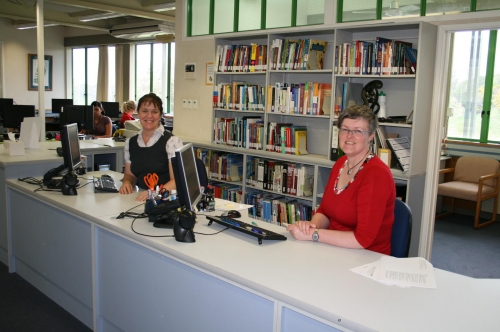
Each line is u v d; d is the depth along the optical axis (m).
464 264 4.09
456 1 3.41
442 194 5.40
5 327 2.68
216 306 1.83
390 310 1.43
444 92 3.54
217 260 1.81
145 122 2.93
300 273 1.71
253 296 1.68
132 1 8.02
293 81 4.47
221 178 4.78
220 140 4.81
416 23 3.29
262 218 4.43
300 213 4.13
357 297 1.51
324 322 1.44
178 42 5.55
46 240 2.95
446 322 1.37
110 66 12.13
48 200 2.80
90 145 4.78
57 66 13.21
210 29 5.19
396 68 3.41
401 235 2.16
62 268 2.81
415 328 1.33
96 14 9.25
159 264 2.08
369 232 1.96
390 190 2.01
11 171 3.44
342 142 2.09
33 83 12.67
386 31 3.78
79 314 2.77
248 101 4.50
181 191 2.01
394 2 3.71
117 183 3.29
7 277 3.40
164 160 3.00
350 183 2.10
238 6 4.86
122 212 2.48
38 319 2.79
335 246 2.03
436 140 3.58
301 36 4.33
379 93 3.76
